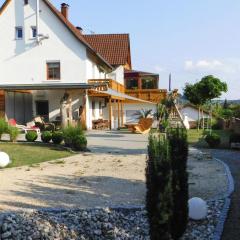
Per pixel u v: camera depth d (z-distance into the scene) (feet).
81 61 114.83
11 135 72.69
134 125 104.32
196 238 24.79
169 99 112.27
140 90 145.38
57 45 115.34
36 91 115.85
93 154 61.05
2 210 28.58
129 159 55.11
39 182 38.93
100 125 118.52
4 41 117.39
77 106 112.98
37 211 28.22
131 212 28.76
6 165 47.44
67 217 27.48
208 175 41.86
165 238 20.38
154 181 20.25
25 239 24.26
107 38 160.86
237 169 46.32
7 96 110.32
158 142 20.56
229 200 31.71
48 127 101.50
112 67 146.41
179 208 22.76
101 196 33.50
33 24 116.06
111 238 25.22
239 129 90.12
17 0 116.67
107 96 118.52
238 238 24.58
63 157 57.00
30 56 116.47
